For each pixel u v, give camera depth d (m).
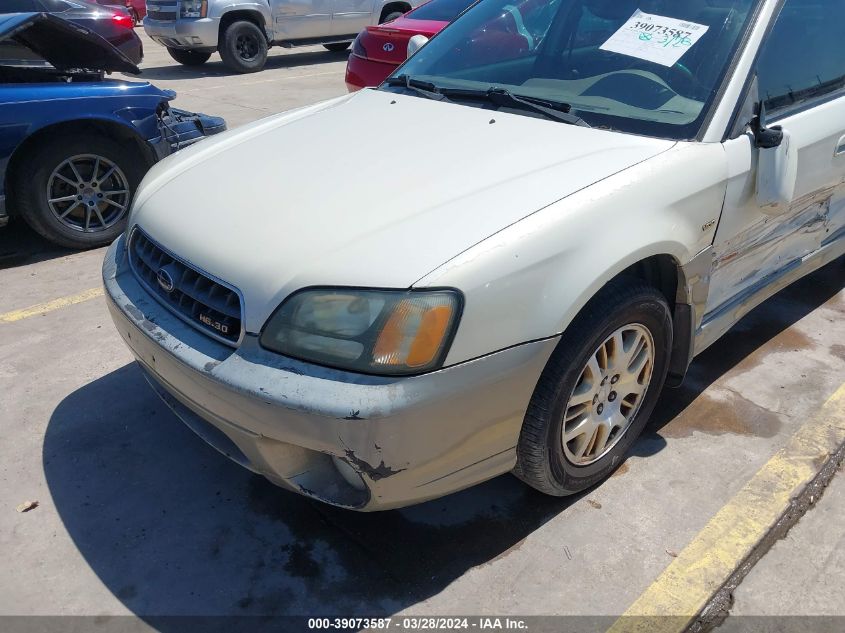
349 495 2.03
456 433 1.93
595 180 2.17
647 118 2.53
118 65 4.62
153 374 2.32
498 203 2.06
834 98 3.03
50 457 2.72
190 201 2.34
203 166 2.57
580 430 2.33
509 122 2.56
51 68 4.58
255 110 8.09
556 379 2.10
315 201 2.16
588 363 2.21
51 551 2.32
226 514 2.47
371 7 11.59
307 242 1.99
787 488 2.58
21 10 7.51
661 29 2.75
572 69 2.82
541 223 1.99
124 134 4.47
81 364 3.30
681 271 2.38
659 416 2.96
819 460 2.71
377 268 1.88
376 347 1.82
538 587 2.20
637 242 2.14
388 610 2.13
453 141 2.44
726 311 2.80
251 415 1.89
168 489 2.57
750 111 2.57
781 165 2.55
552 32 2.97
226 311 2.00
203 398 2.02
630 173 2.21
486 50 3.12
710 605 2.15
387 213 2.06
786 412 2.99
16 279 4.18
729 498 2.53
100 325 3.66
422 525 2.42
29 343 3.48
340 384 1.81
